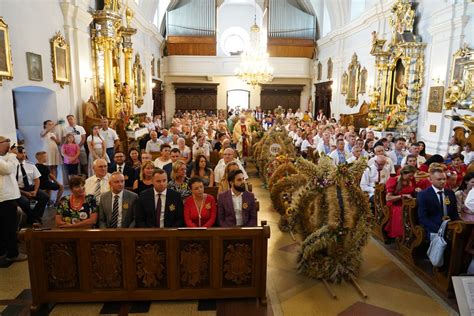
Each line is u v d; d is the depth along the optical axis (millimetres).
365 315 3502
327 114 19734
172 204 4031
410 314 3520
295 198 4500
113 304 3617
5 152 4547
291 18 21047
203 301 3684
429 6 10359
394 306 3654
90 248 3502
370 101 13227
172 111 22641
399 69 11258
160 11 20172
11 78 6227
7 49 6090
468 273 3715
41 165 6195
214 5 20672
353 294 3883
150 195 4020
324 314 3512
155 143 8305
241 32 23500
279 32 21172
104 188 4750
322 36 20625
